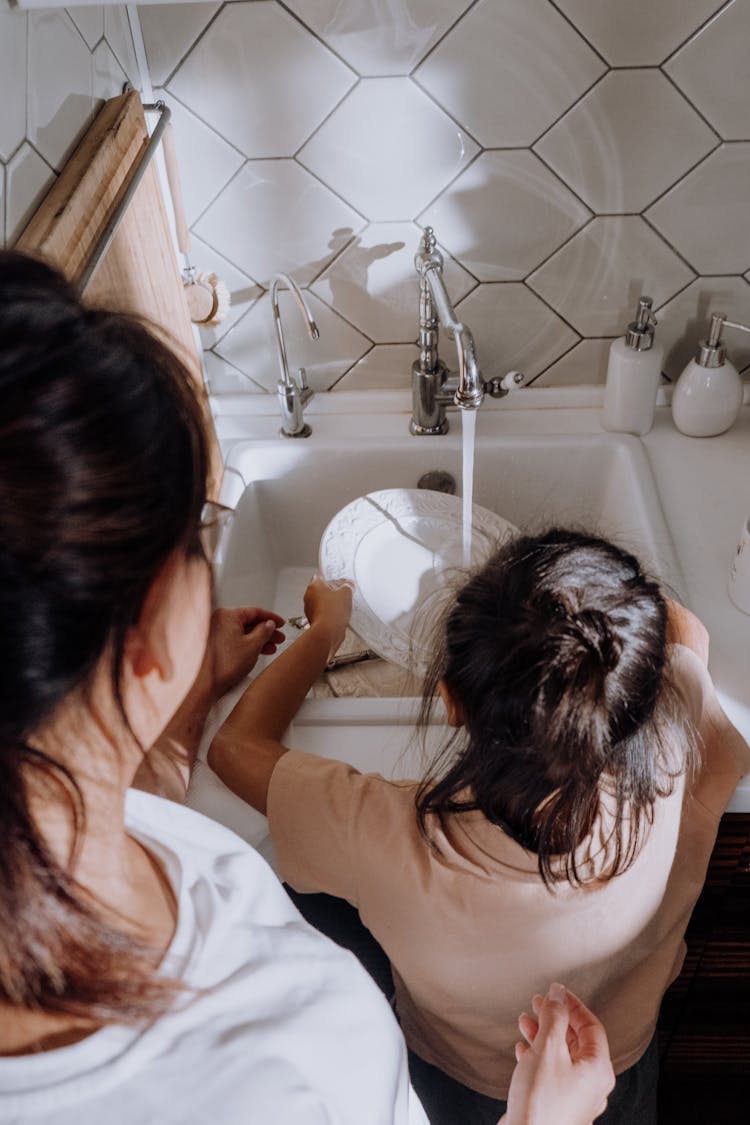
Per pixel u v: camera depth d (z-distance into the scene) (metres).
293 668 0.93
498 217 1.12
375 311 1.22
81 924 0.29
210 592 0.31
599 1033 0.61
